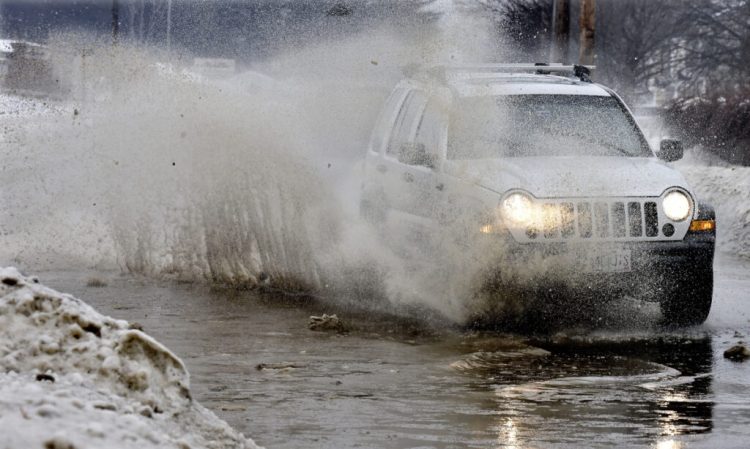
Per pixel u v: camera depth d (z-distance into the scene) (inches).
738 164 3521.2
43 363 637.9
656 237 1179.9
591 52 2967.5
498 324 1202.6
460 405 856.9
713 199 2386.8
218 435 636.1
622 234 1172.5
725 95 3777.1
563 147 1282.0
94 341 651.5
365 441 748.6
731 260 1958.7
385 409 840.9
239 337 1123.9
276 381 931.3
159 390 641.6
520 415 828.6
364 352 1061.8
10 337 649.0
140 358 648.4
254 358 1023.0
